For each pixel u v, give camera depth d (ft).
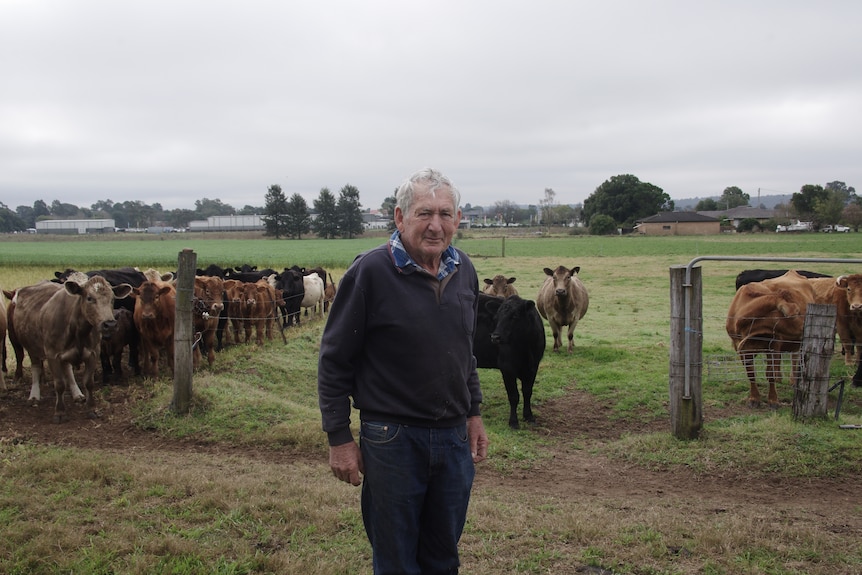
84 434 27.78
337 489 20.58
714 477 22.93
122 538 16.34
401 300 10.46
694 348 25.75
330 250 252.42
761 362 37.35
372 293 10.53
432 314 10.55
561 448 27.30
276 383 37.93
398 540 10.49
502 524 17.62
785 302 31.42
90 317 28.78
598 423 30.99
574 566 15.33
